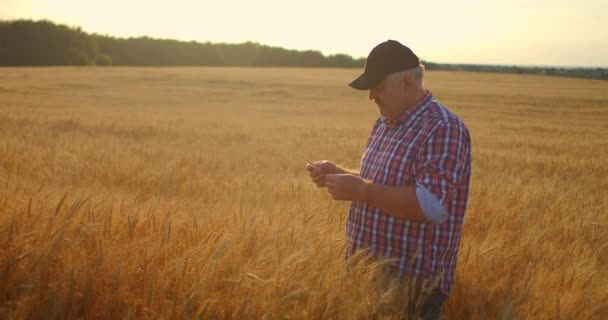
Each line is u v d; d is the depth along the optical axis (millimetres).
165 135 15242
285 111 33188
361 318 2104
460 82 64938
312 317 2033
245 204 5020
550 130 24281
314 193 6059
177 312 1964
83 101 34625
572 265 3205
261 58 113500
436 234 2447
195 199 5723
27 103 29469
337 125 23125
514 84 63719
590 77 90625
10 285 2002
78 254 2211
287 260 2209
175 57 108688
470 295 2734
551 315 2494
